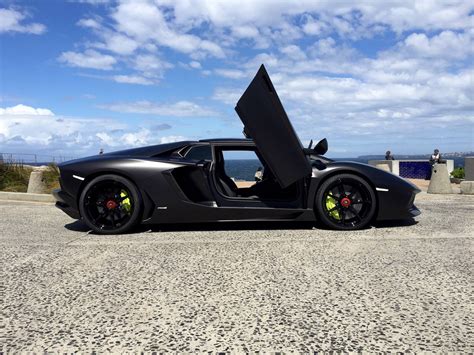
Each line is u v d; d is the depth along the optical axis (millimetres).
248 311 1921
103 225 4109
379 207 4113
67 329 1743
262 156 4129
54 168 11750
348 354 1503
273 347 1559
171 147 4348
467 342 1584
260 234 3957
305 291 2197
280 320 1812
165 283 2371
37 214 5773
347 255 3016
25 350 1558
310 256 2998
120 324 1789
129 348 1564
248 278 2451
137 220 4102
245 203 4137
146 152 4312
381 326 1737
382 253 3064
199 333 1688
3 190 9961
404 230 4066
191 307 1980
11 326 1781
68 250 3293
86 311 1944
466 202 6797
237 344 1586
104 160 4160
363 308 1943
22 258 3020
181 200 4082
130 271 2641
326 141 3863
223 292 2195
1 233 4184
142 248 3352
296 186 4180
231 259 2934
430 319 1807
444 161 17219
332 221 4117
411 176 19109
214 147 4375
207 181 4152
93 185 4066
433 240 3541
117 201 4098
